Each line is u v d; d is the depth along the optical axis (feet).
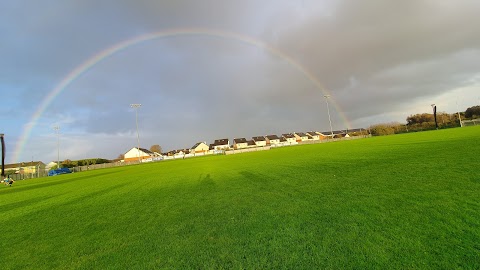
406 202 19.92
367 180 30.37
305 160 67.36
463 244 12.46
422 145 68.95
